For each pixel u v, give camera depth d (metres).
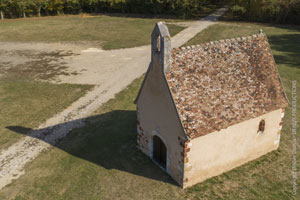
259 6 56.28
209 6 73.12
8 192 15.46
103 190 15.37
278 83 17.55
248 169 16.84
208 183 15.64
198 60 15.27
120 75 32.69
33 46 44.38
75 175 16.59
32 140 20.33
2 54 40.56
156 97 15.20
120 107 24.98
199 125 14.09
